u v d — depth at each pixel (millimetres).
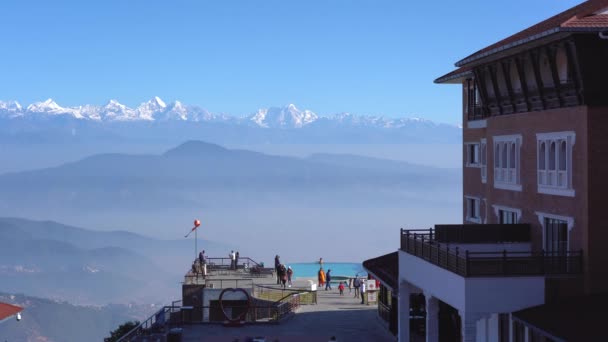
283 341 41625
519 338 29734
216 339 41688
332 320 48688
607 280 28703
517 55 33469
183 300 53750
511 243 33906
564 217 30688
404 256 37688
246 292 48500
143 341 39719
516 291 28344
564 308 27109
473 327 28219
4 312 35281
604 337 23078
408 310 38438
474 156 50688
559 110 31062
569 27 27625
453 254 30375
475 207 50469
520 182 35094
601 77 28719
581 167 29344
